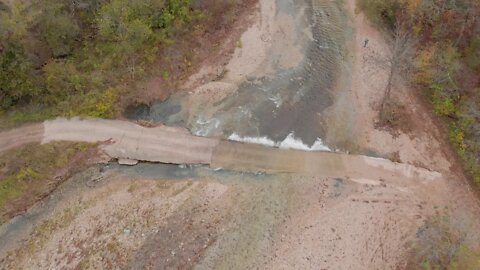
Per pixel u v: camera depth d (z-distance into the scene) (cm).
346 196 3512
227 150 3762
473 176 3525
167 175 3675
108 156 3744
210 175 3656
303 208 3469
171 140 3806
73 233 3425
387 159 3675
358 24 4481
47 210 3559
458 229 3322
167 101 4025
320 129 3841
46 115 3866
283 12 4606
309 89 4072
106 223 3453
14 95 3797
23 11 3944
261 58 4284
